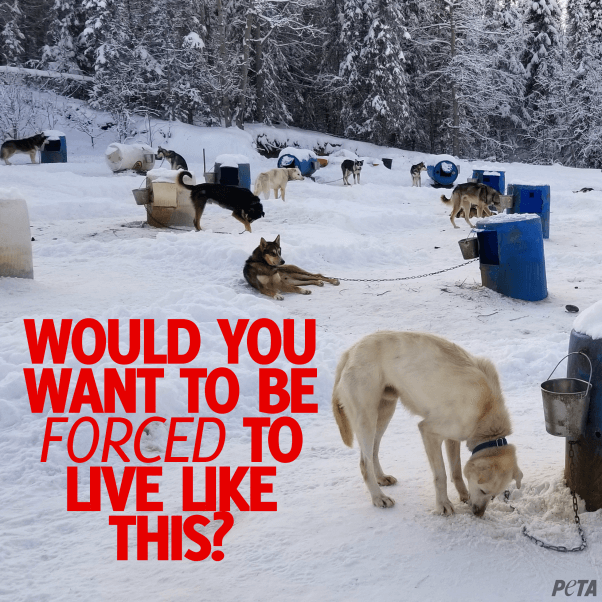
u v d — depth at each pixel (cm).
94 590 310
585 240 1485
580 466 373
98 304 859
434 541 341
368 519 368
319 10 4425
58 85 4275
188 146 3597
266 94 4325
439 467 369
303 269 1152
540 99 4844
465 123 4612
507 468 346
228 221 1739
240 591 305
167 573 324
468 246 977
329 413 580
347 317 895
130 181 2333
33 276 994
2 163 2875
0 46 4519
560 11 5138
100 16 3938
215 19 4231
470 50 4481
